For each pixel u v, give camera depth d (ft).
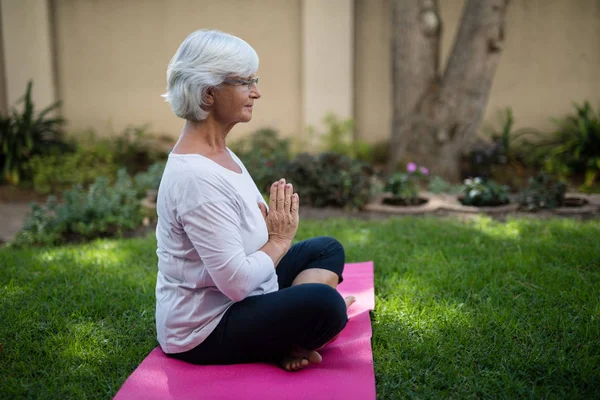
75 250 14.71
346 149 27.68
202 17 30.04
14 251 15.43
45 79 30.12
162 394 7.23
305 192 20.89
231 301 7.63
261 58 30.01
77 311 10.13
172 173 7.18
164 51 30.45
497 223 16.99
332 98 28.81
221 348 7.70
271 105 30.27
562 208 19.19
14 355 8.56
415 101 24.56
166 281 7.75
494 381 7.76
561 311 9.83
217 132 7.46
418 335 9.14
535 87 28.71
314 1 28.25
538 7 28.14
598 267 12.17
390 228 16.44
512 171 25.96
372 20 29.17
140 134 29.71
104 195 18.93
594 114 27.50
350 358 8.07
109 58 30.76
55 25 30.63
